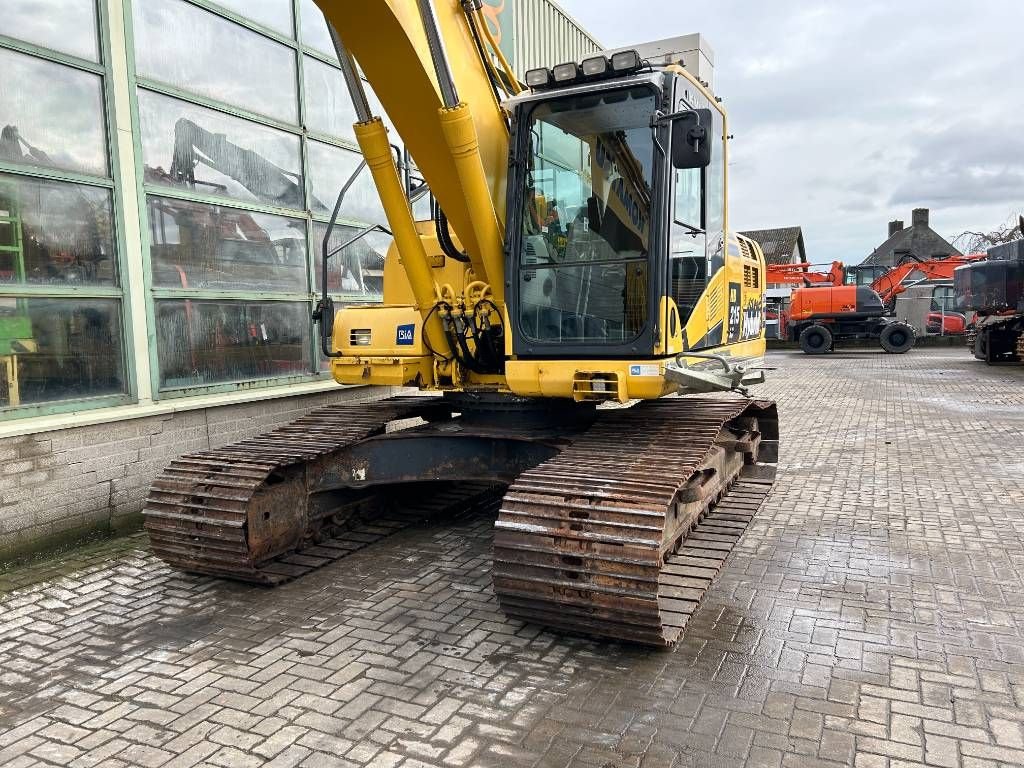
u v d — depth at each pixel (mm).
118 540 5328
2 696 3314
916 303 30531
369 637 3832
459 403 5254
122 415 5367
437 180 4387
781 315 30078
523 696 3242
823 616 4043
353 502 5469
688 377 4023
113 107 5391
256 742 2934
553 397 4723
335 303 7543
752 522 5746
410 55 3768
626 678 3391
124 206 5477
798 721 3029
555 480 3793
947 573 4656
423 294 4848
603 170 4293
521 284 4520
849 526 5648
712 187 5008
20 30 4867
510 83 4793
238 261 6453
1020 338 19266
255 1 6633
